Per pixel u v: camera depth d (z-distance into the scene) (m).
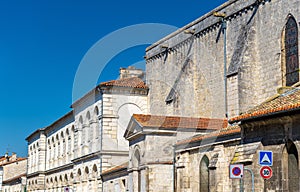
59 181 80.81
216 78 51.66
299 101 28.67
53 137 85.88
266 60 45.22
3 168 123.88
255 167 30.61
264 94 45.19
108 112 59.03
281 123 29.16
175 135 43.06
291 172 28.56
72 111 70.06
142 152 43.53
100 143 58.84
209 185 37.06
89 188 61.59
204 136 38.97
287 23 43.25
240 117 31.48
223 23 50.47
